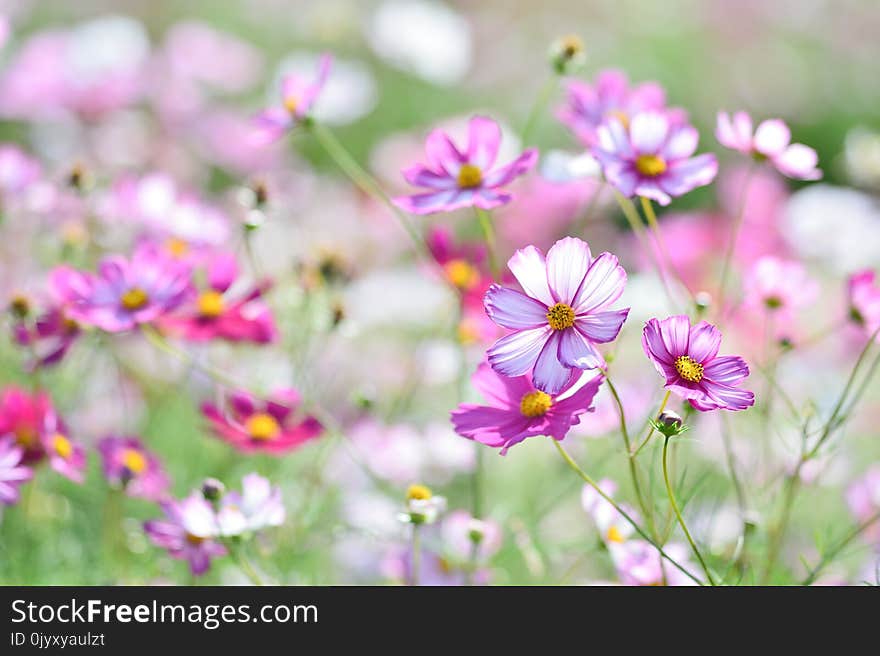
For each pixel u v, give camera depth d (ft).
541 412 6.32
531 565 7.00
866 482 7.25
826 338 8.21
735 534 7.10
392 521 7.28
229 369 7.70
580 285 6.24
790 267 6.94
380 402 8.15
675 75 16.75
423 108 14.80
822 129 16.30
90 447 7.62
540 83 15.78
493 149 6.67
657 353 6.23
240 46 12.39
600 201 9.24
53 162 10.28
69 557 7.41
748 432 7.48
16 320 7.18
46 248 7.98
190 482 7.61
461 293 7.17
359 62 15.16
